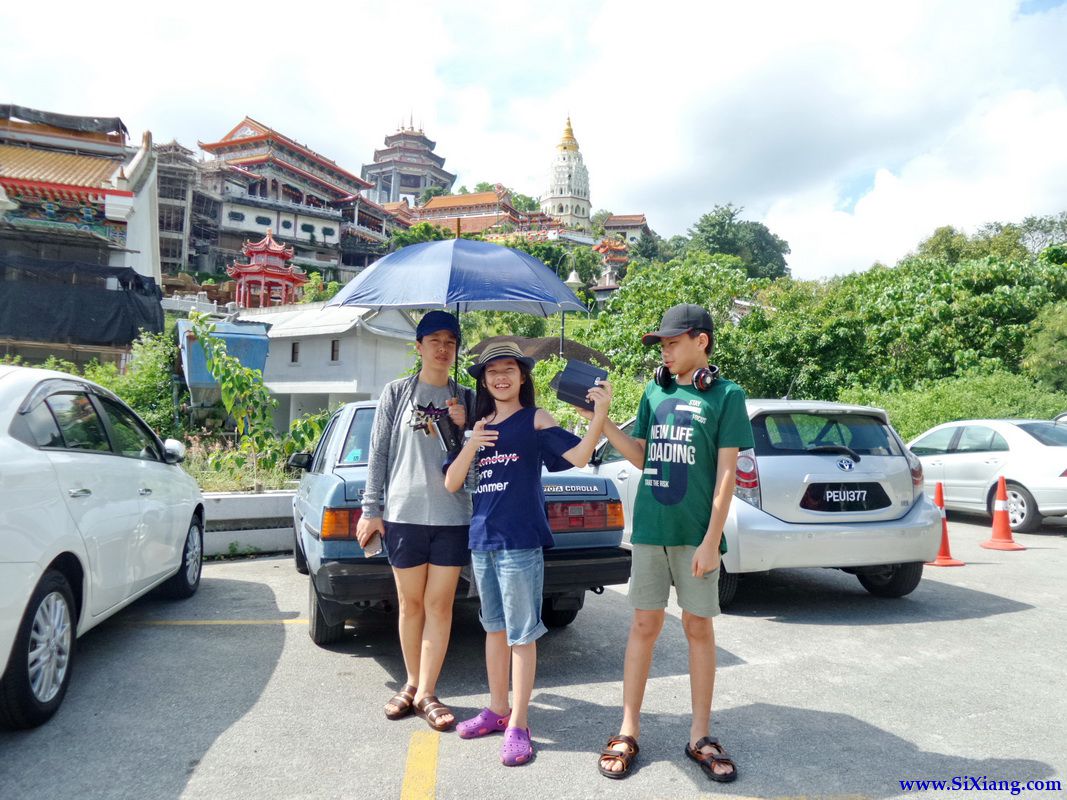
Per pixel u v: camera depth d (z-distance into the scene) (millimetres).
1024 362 18281
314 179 93375
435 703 3428
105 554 3932
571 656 4434
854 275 28797
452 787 2791
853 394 16828
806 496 5168
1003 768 2969
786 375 19391
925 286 21469
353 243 94812
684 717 3490
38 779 2824
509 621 3129
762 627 5074
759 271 103000
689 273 19406
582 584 4148
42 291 16078
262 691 3795
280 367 28109
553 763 3002
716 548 2902
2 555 2938
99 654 4359
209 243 82250
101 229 22156
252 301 42000
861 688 3893
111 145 27203
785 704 3668
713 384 3049
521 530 3111
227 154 93188
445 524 3377
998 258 21500
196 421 13141
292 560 7320
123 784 2793
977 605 5656
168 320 18172
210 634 4797
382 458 3518
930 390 15977
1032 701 3699
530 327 38750
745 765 2994
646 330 18828
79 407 4195
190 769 2922
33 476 3273
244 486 8836
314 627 4496
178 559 5383
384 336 26438
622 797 2723
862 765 2996
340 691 3809
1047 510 8766
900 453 5555
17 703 3131
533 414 3244
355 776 2877
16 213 21375
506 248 3969
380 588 3816
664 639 4777
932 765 3000
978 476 9555
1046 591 6094
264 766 2955
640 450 3180
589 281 90000
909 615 5383
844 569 5680
